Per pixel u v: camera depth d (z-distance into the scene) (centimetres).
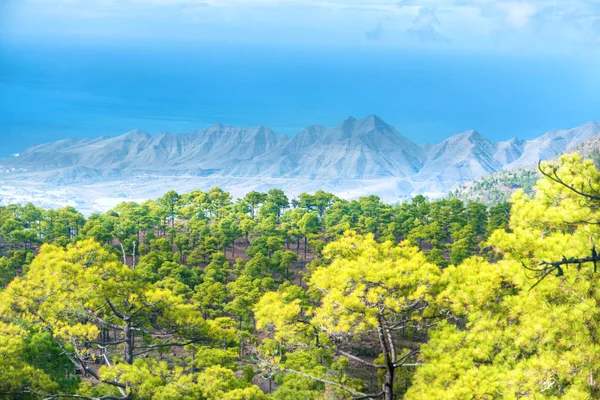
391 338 2520
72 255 3597
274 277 11275
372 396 2655
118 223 13662
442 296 2269
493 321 2081
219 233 12544
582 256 1748
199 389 3019
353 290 2398
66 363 3612
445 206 15388
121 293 3453
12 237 11525
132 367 2975
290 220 15438
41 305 3441
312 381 4512
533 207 2055
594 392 1684
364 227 13275
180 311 3475
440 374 2031
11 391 2933
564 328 1784
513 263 1942
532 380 1736
